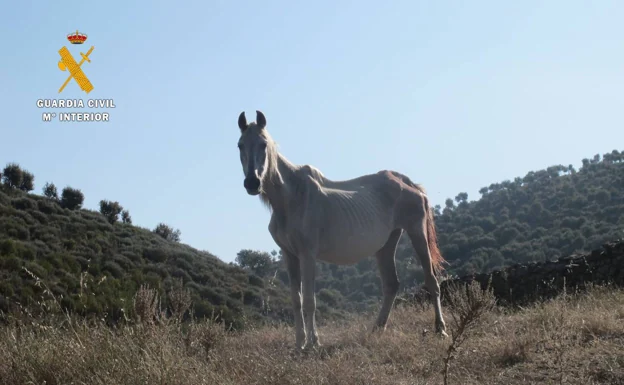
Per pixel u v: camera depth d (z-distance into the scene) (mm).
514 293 11789
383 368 6410
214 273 24781
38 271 18203
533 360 6430
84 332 6281
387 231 9188
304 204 8109
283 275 27203
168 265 24609
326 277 27984
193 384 5211
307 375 5684
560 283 11375
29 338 6098
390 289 9430
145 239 28953
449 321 9336
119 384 5113
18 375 5516
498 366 6410
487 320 8125
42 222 27062
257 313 17766
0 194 28344
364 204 8820
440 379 6055
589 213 29266
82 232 26750
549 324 7266
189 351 6242
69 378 5422
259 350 7246
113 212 31812
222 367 5898
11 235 23875
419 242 9484
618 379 5602
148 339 5883
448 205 38281
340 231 8383
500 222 31719
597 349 6355
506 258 25531
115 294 13117
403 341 7598
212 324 6734
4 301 11750
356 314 10914
